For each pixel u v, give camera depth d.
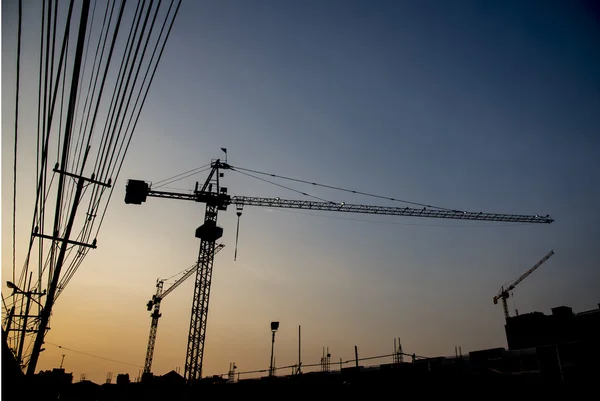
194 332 54.06
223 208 63.34
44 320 20.89
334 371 39.78
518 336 67.38
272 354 39.56
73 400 59.41
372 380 27.50
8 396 19.48
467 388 22.47
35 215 11.35
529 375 21.92
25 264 19.41
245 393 36.06
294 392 31.27
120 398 59.47
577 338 59.47
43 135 6.98
